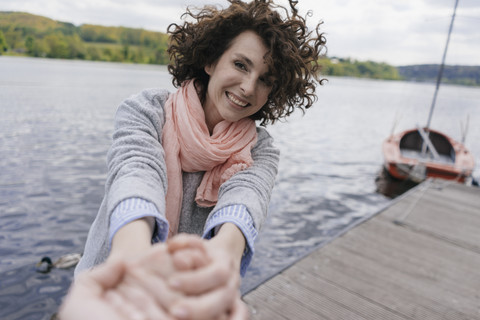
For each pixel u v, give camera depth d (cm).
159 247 44
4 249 470
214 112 111
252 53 97
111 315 39
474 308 306
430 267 371
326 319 272
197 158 101
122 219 69
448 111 3919
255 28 98
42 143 1027
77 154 948
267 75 100
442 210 575
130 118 98
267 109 118
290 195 791
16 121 1306
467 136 2159
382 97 5597
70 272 427
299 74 105
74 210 599
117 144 92
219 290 40
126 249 62
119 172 84
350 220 674
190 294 40
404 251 403
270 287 304
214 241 77
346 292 309
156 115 101
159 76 5134
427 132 1135
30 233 516
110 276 43
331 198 798
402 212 541
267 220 636
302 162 1141
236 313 42
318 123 2195
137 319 38
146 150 90
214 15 104
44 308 371
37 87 2533
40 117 1430
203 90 113
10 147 952
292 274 327
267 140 119
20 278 413
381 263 368
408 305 301
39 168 802
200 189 105
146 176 82
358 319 277
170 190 101
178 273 41
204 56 106
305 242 560
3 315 359
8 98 1875
